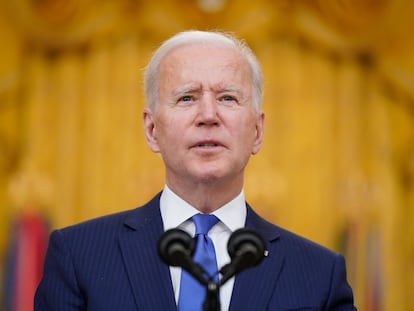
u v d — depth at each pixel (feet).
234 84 26.32
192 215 26.81
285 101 70.18
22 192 69.51
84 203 69.82
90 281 25.89
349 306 26.99
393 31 70.38
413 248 69.36
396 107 70.59
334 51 70.74
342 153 70.28
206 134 25.85
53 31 70.69
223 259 26.32
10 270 68.69
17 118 70.59
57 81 70.85
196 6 69.92
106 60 70.85
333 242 69.05
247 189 68.80
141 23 70.49
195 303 25.35
